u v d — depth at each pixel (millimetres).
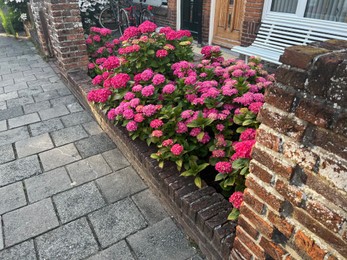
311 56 788
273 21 4051
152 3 7289
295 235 988
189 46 3021
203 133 1967
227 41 5422
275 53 3773
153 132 2027
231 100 2191
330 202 833
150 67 2764
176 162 1941
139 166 2283
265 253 1178
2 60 5402
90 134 2932
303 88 828
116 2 7141
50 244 1767
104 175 2355
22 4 7035
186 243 1774
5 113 3367
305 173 890
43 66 5035
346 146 750
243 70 2518
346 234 806
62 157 2578
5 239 1795
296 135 884
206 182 2062
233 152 1888
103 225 1897
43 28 4977
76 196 2139
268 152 1003
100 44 4254
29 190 2195
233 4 5043
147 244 1770
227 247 1404
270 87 934
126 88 2549
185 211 1727
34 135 2918
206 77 2572
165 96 2342
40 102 3645
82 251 1724
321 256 905
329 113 770
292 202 958
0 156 2586
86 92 3172
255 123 1857
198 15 5688
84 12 6473
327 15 3650
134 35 3016
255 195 1118
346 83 711
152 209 2025
